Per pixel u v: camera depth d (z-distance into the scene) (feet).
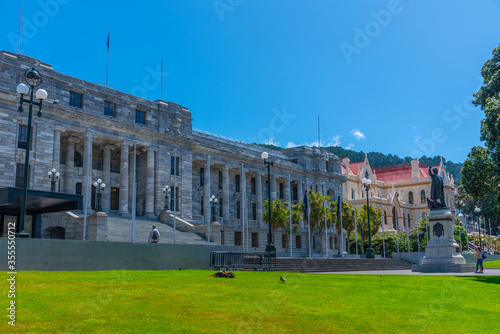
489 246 430.61
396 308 59.36
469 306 63.00
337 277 103.65
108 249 105.91
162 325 45.42
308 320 50.37
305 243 326.65
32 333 40.52
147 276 86.33
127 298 58.44
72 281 72.90
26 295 57.00
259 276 98.07
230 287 74.02
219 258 130.72
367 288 79.66
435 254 148.97
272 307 56.95
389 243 358.84
